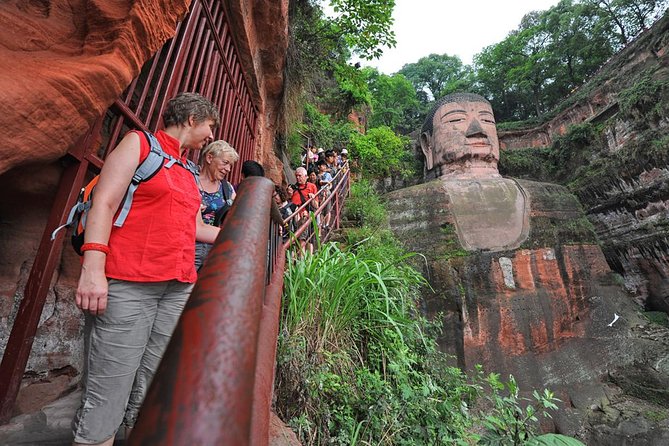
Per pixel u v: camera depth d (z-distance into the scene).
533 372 9.33
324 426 2.69
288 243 3.34
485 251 10.95
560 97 29.72
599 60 26.12
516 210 11.98
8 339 1.89
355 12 8.74
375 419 2.90
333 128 16.02
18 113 1.45
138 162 1.38
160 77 2.96
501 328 9.77
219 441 0.35
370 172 17.50
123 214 1.34
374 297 3.93
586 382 9.42
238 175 5.75
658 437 8.06
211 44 4.39
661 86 12.90
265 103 7.96
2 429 1.63
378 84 26.16
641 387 9.18
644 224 12.81
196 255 2.25
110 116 2.85
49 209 2.14
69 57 1.88
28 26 1.75
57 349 2.23
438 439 3.15
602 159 14.66
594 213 14.66
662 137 12.27
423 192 12.73
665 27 14.97
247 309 0.55
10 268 2.02
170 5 2.42
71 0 1.99
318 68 10.74
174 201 1.46
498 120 35.72
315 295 3.26
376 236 8.19
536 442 3.14
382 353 3.69
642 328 10.44
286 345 2.79
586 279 10.96
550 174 18.06
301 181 5.89
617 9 24.33
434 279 10.48
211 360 0.43
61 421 1.79
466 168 14.77
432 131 16.30
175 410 0.38
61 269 2.34
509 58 30.80
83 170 2.10
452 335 9.56
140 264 1.36
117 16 1.98
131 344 1.35
